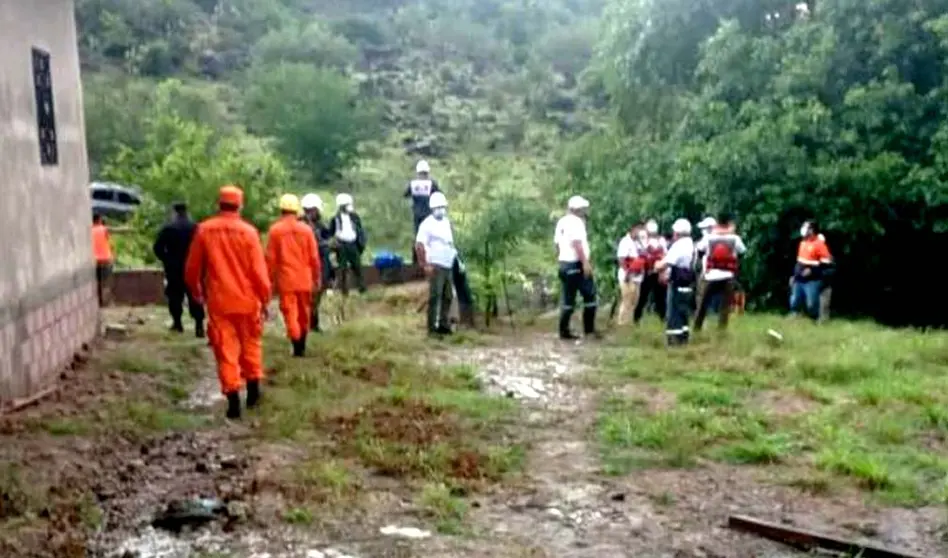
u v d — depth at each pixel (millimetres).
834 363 10844
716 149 19688
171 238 12875
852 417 8688
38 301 8891
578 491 6730
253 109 53562
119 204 32094
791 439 7973
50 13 9805
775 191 19000
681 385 9961
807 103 19672
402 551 5484
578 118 61906
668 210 20625
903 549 5723
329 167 49094
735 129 20625
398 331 13500
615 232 21453
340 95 52062
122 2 66250
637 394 9758
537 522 6098
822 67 20109
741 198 19406
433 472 6871
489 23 83500
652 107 25375
